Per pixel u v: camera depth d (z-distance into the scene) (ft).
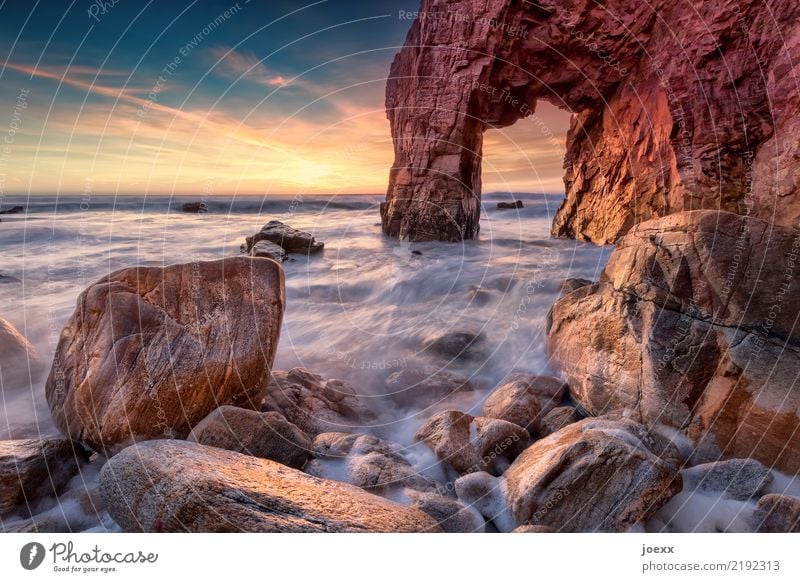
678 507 10.95
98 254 43.29
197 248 47.39
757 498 11.15
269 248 43.57
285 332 26.55
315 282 37.29
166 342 13.78
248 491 9.23
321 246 47.52
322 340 25.34
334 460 13.04
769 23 31.04
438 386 19.84
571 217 58.75
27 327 23.79
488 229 68.28
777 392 12.71
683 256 15.62
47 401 15.07
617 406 15.11
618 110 47.67
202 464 9.88
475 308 30.35
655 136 41.63
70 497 11.89
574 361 17.63
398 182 58.49
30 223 58.13
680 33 37.58
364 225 69.72
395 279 38.04
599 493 10.37
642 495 10.20
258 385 15.03
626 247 18.19
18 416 15.47
